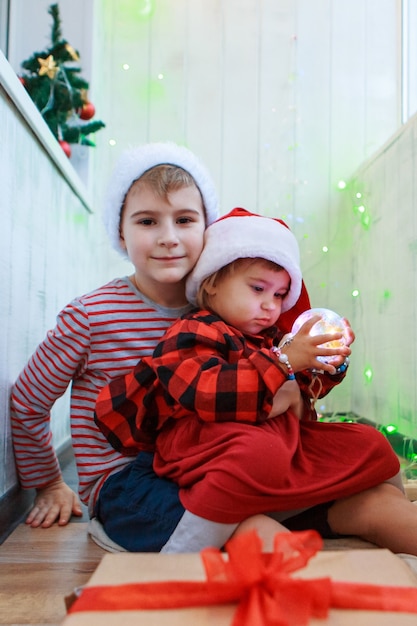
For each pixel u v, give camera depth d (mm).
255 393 794
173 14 2533
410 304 1818
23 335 1123
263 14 2557
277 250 934
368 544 875
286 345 842
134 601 457
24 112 1079
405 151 1887
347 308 2525
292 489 786
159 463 875
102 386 990
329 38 2578
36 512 1015
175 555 550
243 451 750
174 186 974
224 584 456
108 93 2494
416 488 1173
